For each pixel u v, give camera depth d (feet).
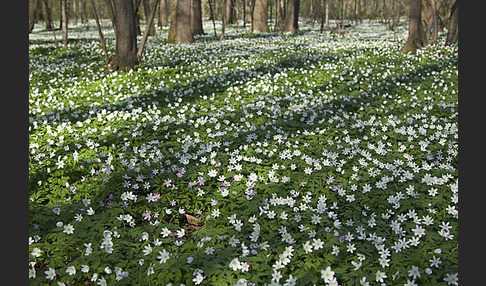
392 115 11.09
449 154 8.38
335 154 8.27
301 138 9.41
